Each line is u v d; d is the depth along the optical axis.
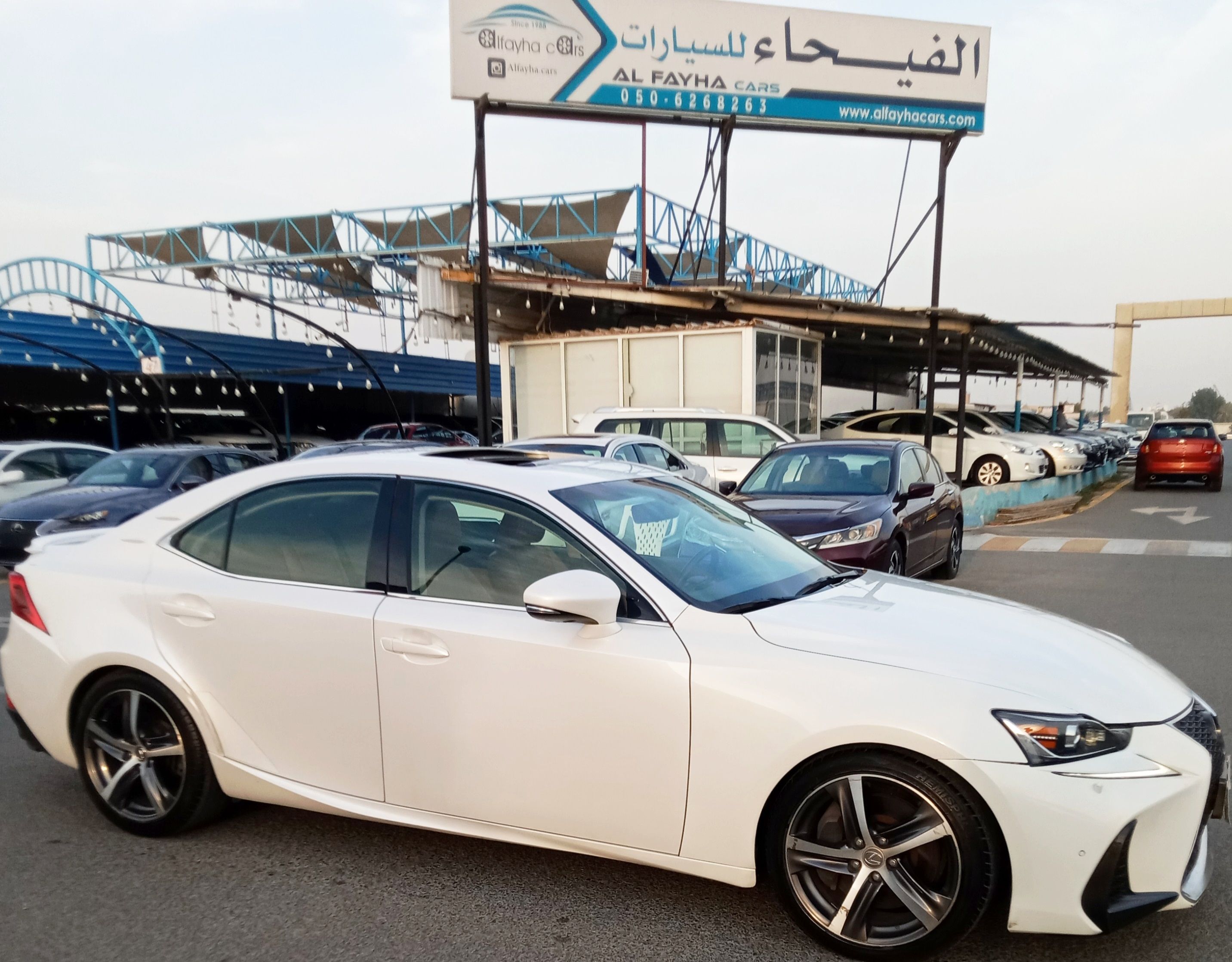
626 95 14.52
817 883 2.64
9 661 3.66
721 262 15.83
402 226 26.28
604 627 2.74
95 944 2.74
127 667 3.40
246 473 3.57
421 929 2.79
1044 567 9.88
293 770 3.20
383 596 3.09
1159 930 2.74
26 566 3.71
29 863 3.28
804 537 6.89
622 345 16.48
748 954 2.64
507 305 17.25
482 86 13.90
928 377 15.74
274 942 2.73
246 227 28.88
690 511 3.55
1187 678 5.41
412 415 36.59
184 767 3.34
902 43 15.40
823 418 21.19
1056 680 2.54
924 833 2.45
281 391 33.31
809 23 15.10
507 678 2.82
